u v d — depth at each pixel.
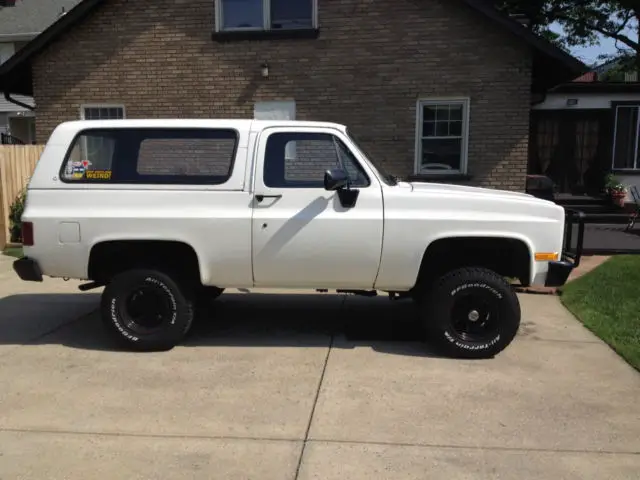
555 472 3.29
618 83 14.74
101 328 6.08
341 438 3.67
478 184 10.59
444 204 5.00
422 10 10.37
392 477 3.24
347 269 5.06
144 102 11.20
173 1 10.90
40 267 5.16
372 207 5.00
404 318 6.47
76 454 3.49
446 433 3.74
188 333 5.85
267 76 10.84
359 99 10.68
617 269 8.33
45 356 5.20
